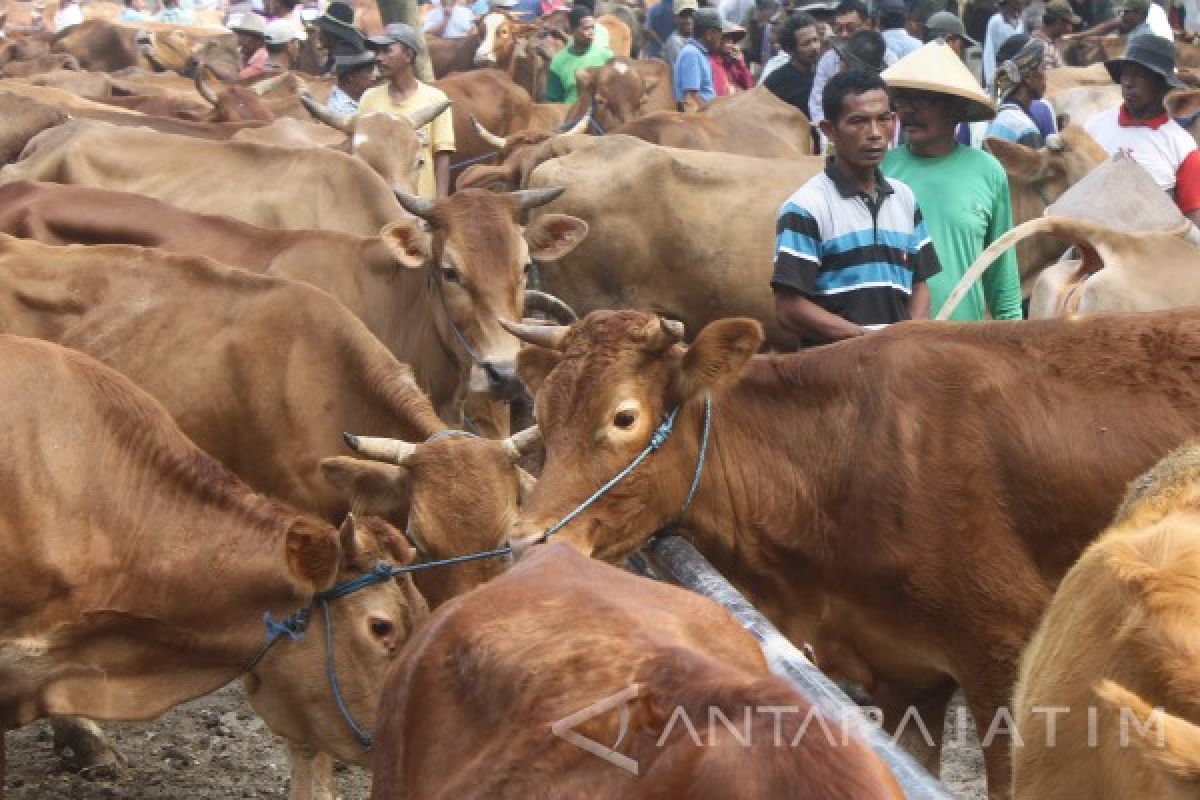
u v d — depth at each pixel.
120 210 8.96
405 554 5.95
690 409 5.53
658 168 10.62
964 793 6.65
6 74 21.92
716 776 3.08
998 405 5.35
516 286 8.42
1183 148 9.83
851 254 6.86
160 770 7.16
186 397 7.45
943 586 5.34
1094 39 20.91
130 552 5.79
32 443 5.64
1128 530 4.25
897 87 7.57
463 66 22.50
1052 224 7.33
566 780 3.34
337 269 8.70
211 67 22.86
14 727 5.87
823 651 5.68
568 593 3.88
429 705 3.79
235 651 5.91
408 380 7.29
